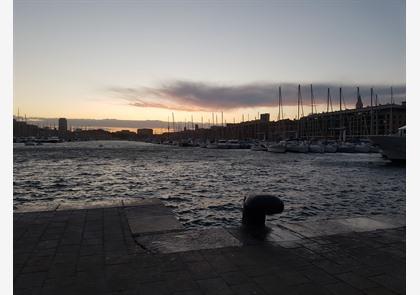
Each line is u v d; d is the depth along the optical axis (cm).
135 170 3925
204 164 5000
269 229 638
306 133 14775
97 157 6912
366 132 12725
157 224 669
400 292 390
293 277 429
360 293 388
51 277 426
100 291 388
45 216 735
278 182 2738
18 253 511
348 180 2914
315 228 646
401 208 1645
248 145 12644
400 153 4538
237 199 1812
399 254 514
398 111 12081
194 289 394
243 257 496
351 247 543
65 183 2636
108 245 550
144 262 476
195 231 625
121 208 817
